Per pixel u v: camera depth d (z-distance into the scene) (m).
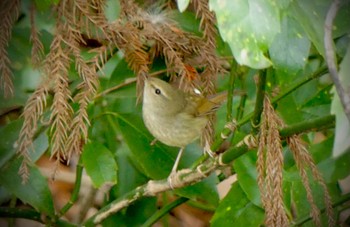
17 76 9.84
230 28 5.97
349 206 10.19
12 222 11.25
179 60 8.73
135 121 10.41
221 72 9.02
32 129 8.41
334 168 9.53
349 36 7.83
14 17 8.45
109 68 10.73
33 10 8.59
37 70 9.34
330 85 10.08
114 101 10.41
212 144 9.38
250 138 8.38
